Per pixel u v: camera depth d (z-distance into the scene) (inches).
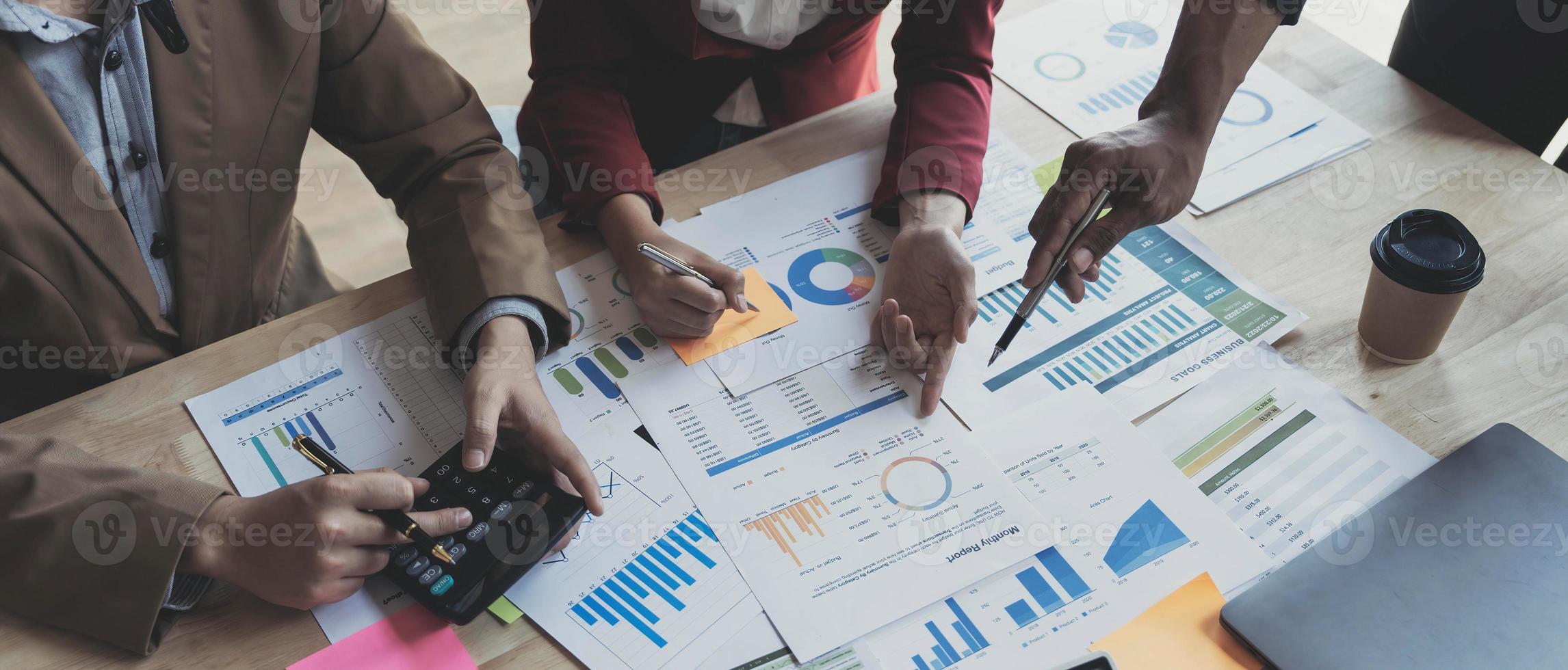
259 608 28.6
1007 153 43.3
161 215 39.3
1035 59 47.7
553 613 28.4
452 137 40.9
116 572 27.6
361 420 33.4
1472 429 32.2
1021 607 28.1
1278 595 27.4
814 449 32.3
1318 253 38.4
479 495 29.9
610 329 36.9
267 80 38.9
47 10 33.5
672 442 32.7
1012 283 38.1
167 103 36.8
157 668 27.5
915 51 44.5
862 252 39.6
